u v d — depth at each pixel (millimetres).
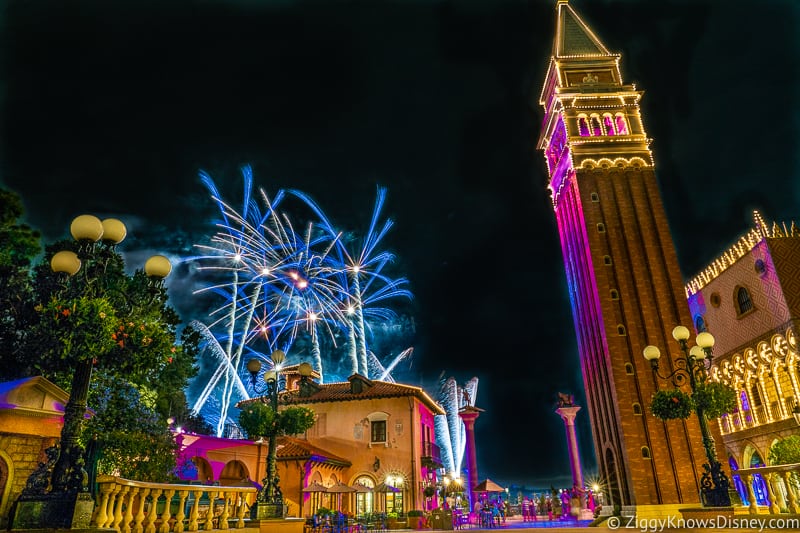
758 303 34719
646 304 34938
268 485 15789
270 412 16344
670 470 31000
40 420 16047
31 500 8109
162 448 19203
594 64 43625
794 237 33250
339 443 39188
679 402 19000
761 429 34281
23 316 18734
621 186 38469
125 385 19391
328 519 28422
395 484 37094
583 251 38125
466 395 48781
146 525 9898
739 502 29531
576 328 40875
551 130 45344
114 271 18016
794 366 31203
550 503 43344
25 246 20406
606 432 34469
